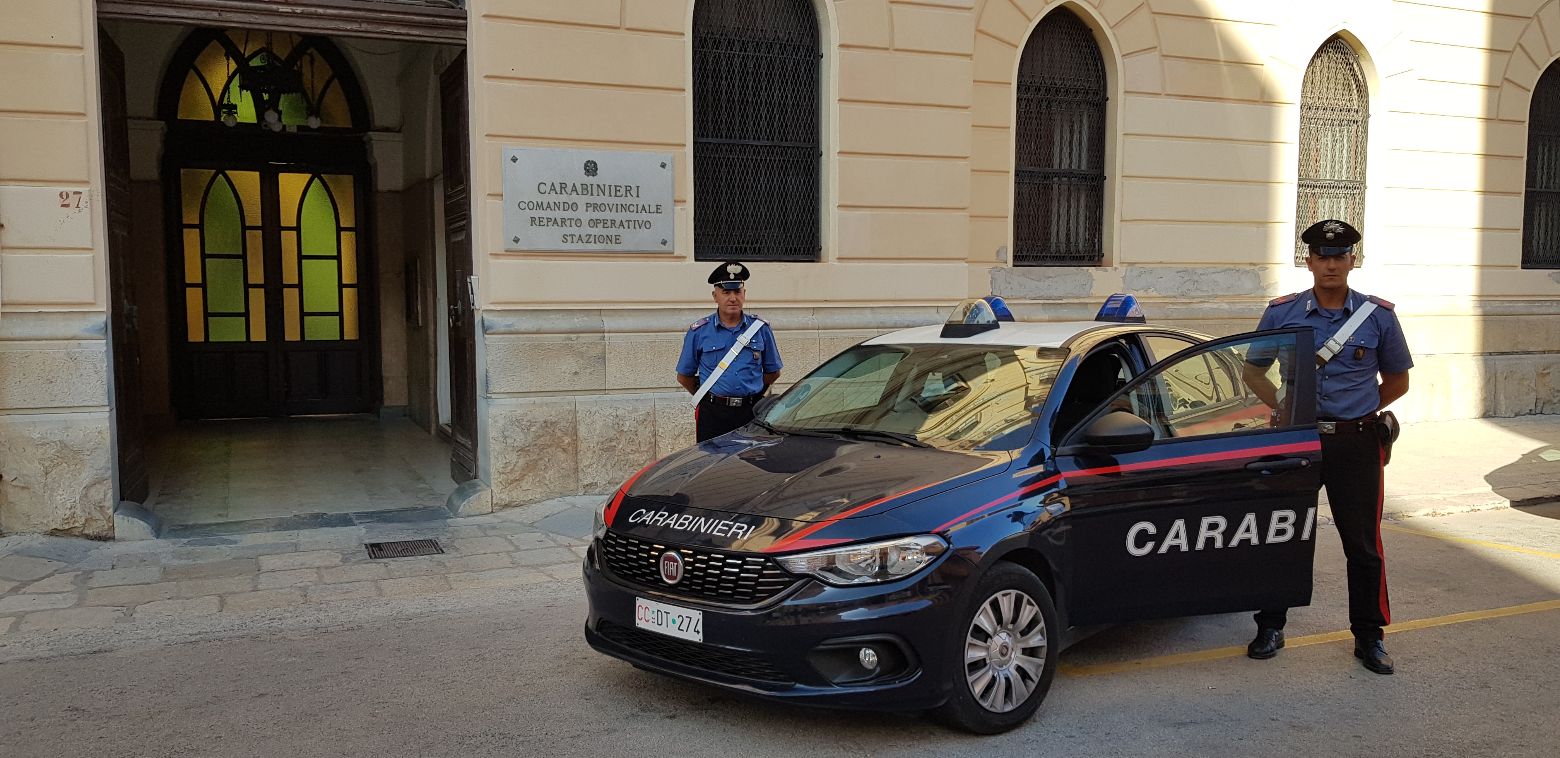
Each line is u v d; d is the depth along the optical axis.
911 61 9.27
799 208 9.19
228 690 4.80
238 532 7.57
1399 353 5.19
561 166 8.14
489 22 7.86
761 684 3.99
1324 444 5.21
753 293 8.88
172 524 7.79
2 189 6.93
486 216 7.98
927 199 9.44
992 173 10.36
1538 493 9.17
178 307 12.42
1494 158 12.77
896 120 9.27
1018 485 4.40
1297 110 11.55
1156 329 5.44
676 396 8.64
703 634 4.07
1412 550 7.52
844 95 9.07
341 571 6.68
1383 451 5.18
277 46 12.45
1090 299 10.77
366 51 12.55
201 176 12.38
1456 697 4.80
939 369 5.26
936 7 9.32
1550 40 12.93
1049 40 10.62
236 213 12.59
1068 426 4.73
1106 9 10.58
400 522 7.92
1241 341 5.18
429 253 11.41
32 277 7.02
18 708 4.59
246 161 12.53
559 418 8.27
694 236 8.83
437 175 11.04
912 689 4.01
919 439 4.80
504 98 7.95
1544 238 13.31
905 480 4.31
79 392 7.10
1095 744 4.24
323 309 13.06
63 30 7.00
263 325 12.84
